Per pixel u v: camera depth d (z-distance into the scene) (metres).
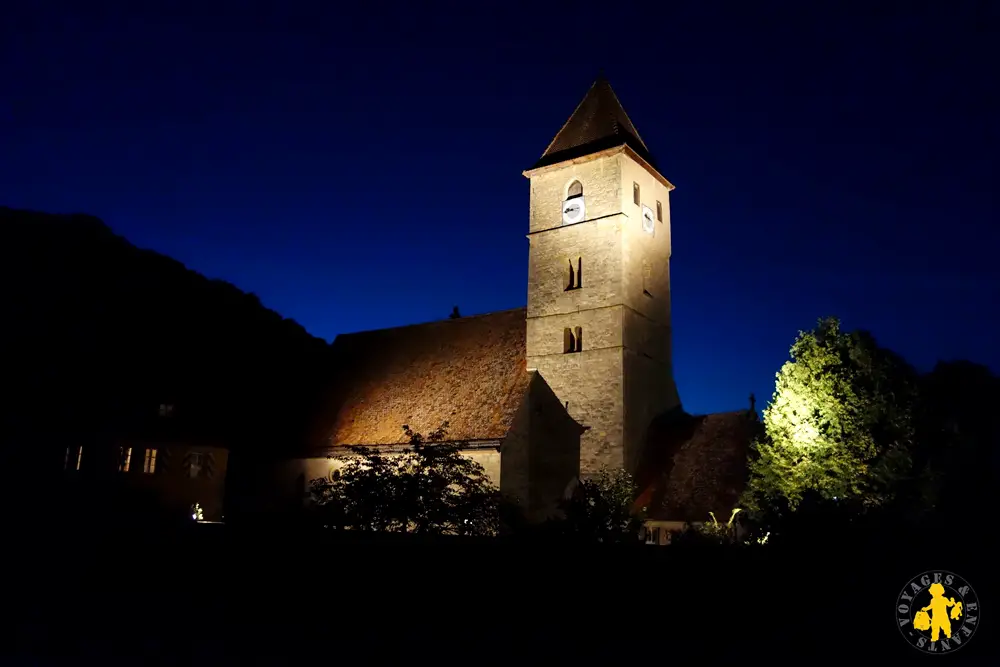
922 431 32.41
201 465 43.66
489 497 26.53
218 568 20.70
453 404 40.09
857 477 31.73
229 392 48.09
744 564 16.66
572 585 17.31
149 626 17.91
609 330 40.53
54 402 38.62
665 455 40.16
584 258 42.31
